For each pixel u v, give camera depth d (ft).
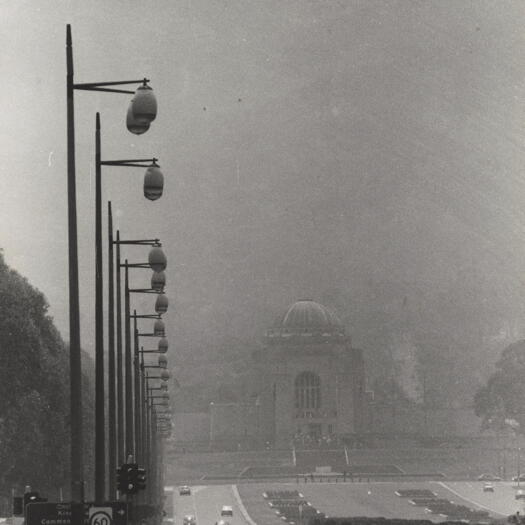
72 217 159.53
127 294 327.88
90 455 525.34
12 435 444.55
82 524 158.40
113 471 259.39
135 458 376.07
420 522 442.09
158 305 257.75
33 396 450.30
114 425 262.26
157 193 164.86
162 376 385.09
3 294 451.53
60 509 158.71
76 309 159.94
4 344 445.37
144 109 147.13
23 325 450.30
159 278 219.82
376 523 442.50
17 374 449.06
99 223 199.52
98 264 199.52
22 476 464.24
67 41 160.45
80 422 160.04
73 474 159.43
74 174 159.94
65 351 506.48
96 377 196.24
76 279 159.43
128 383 322.55
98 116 199.82
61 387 470.80
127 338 324.80
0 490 459.32
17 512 184.65
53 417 469.16
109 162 195.42
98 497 193.57
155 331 313.12
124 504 163.73
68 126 159.53
